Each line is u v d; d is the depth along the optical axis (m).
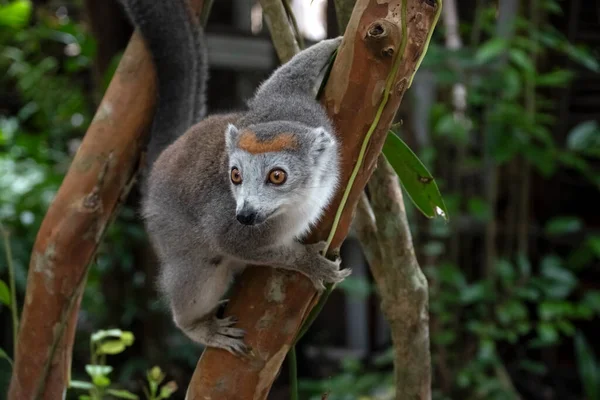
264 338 3.20
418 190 3.87
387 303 4.23
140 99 4.43
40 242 4.07
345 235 3.44
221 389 3.20
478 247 9.56
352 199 3.30
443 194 8.62
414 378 4.36
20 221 9.47
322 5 10.84
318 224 3.49
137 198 9.12
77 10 11.73
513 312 7.77
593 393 7.48
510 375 9.31
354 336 11.33
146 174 4.74
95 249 4.20
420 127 9.42
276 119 4.04
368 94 3.05
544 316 7.75
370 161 3.22
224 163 4.11
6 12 9.96
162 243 4.57
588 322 9.92
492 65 8.12
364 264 10.87
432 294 8.16
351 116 3.11
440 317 8.10
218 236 4.01
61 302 4.09
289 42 4.25
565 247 9.93
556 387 9.44
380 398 8.22
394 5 2.98
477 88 7.88
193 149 4.38
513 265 9.00
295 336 3.32
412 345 4.29
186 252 4.41
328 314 11.51
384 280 4.18
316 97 3.95
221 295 4.45
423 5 2.99
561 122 9.46
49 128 10.66
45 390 4.18
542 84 8.08
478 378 7.91
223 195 4.08
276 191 3.76
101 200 4.19
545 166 7.77
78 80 11.13
